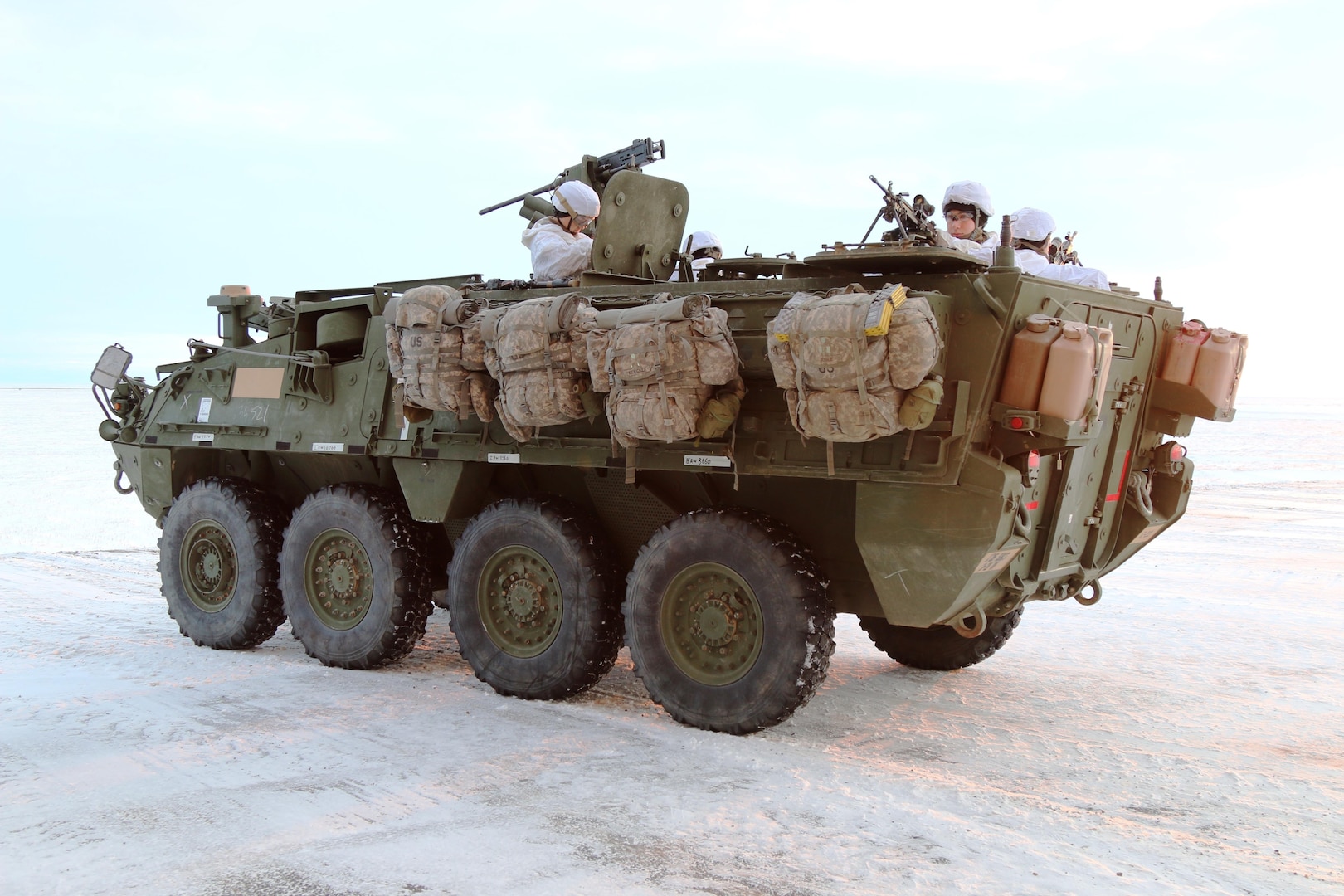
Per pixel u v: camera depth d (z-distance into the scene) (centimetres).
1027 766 540
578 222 768
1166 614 961
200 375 836
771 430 560
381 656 717
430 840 431
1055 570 612
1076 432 525
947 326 519
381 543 709
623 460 607
